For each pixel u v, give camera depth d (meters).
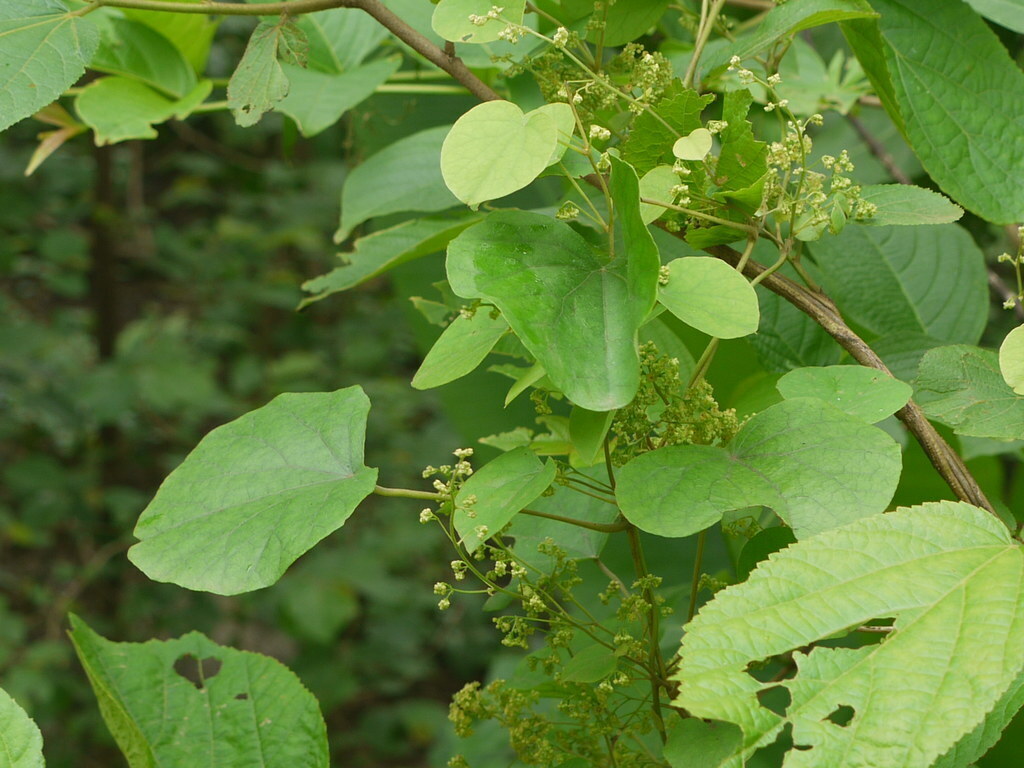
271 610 3.65
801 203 0.80
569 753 0.83
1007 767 0.87
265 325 4.57
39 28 0.84
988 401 0.78
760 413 0.76
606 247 0.86
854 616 0.69
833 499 0.72
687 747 0.75
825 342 0.95
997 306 1.48
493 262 0.74
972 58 0.90
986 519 0.71
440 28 0.79
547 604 0.81
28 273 4.16
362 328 4.48
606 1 0.87
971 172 0.89
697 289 0.73
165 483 0.78
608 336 0.72
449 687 4.23
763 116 1.10
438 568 4.14
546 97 0.85
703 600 1.00
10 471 3.47
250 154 4.70
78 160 4.21
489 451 1.23
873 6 0.91
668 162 0.81
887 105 0.93
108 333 4.01
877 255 1.04
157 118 1.05
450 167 0.74
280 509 0.76
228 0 1.06
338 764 3.94
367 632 3.93
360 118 1.31
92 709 3.41
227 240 4.47
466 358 0.76
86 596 3.70
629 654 0.81
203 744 0.84
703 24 0.85
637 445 0.78
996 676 0.67
